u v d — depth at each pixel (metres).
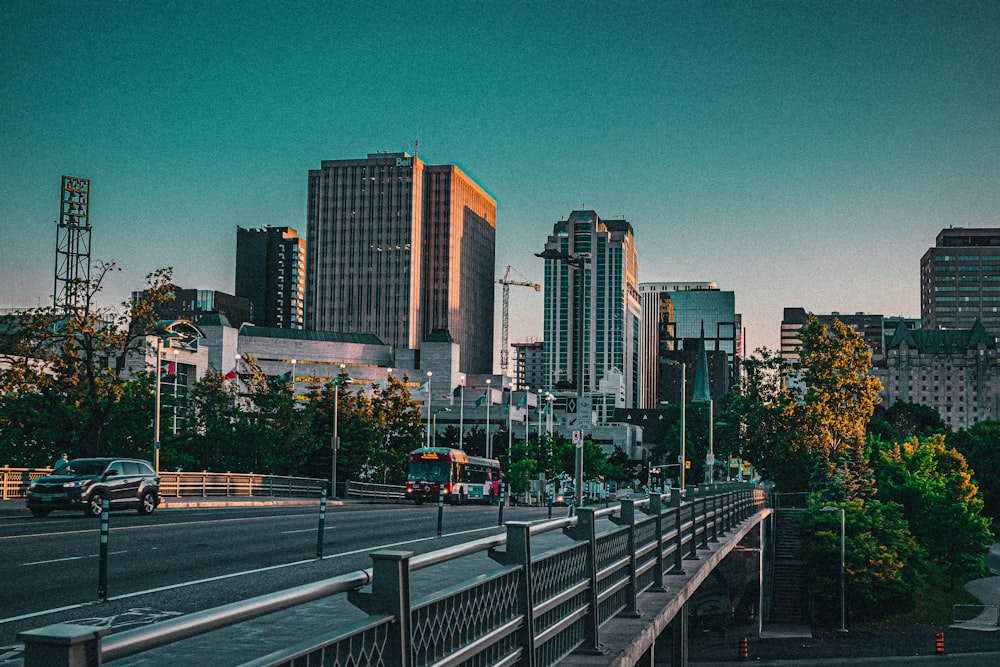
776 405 88.62
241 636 10.80
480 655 6.80
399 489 82.75
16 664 3.69
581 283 40.12
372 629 5.11
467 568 18.64
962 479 79.00
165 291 52.69
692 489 23.41
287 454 74.69
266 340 192.75
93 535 23.44
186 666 8.80
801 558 68.44
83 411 52.00
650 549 15.16
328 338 199.00
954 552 76.06
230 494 54.09
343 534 27.38
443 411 181.00
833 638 57.81
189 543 22.72
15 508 32.19
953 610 65.62
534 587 8.27
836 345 87.25
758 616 52.28
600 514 11.48
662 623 13.31
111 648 3.38
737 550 51.09
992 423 132.50
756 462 91.50
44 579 15.95
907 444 82.31
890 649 55.16
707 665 50.16
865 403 86.25
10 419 51.88
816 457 85.19
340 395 80.81
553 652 9.13
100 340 51.66
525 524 7.85
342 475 79.06
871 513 68.94
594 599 10.50
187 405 71.75
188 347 89.94
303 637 10.76
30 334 51.28
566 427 184.50
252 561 19.61
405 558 5.43
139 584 15.76
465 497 61.34
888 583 63.47
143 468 32.38
